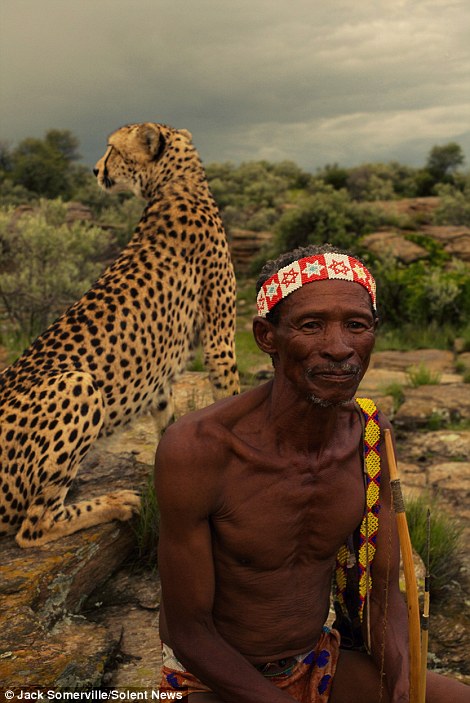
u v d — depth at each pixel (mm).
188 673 1967
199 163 4707
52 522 3473
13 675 2588
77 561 3379
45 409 3402
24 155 70875
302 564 1897
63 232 12328
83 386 3445
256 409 1783
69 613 3314
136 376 3859
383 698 1996
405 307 15273
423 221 32875
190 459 1706
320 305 1579
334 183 71750
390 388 8352
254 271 23547
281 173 84000
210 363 4488
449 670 3270
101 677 2797
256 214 39844
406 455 6488
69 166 73562
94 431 3500
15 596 3061
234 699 1808
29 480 3416
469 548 4531
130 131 4777
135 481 4242
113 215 31625
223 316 4445
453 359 11641
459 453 6449
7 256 12320
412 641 1816
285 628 1931
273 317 1676
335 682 2051
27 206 18906
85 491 4117
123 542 3711
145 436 4949
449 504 5348
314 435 1751
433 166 78250
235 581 1867
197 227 4293
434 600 3850
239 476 1746
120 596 3529
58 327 3744
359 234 22875
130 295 3889
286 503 1778
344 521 1861
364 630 2041
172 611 1845
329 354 1578
